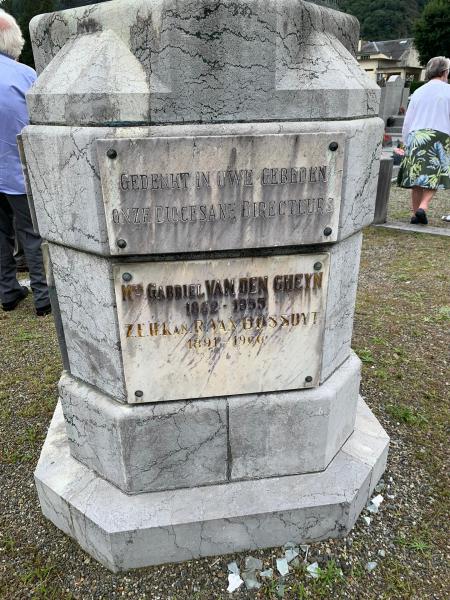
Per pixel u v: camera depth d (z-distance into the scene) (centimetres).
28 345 359
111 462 187
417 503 212
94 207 151
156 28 144
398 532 197
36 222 178
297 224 161
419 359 331
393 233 614
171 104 149
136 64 150
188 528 179
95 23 158
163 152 146
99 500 186
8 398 296
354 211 174
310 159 154
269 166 152
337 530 191
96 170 147
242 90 151
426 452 243
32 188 173
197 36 144
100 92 145
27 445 254
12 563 188
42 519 207
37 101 162
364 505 207
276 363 179
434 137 581
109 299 164
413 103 595
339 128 157
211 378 177
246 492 188
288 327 175
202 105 150
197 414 179
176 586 177
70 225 163
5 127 346
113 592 176
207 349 173
